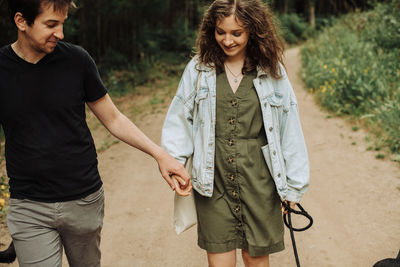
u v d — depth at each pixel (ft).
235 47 6.67
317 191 13.79
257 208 7.16
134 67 41.93
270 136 6.97
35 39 5.58
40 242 6.36
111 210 13.44
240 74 7.00
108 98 6.80
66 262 10.50
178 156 7.06
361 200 12.95
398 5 30.50
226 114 6.96
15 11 5.50
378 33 30.55
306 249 10.68
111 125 6.95
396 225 11.46
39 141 5.98
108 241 11.56
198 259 10.61
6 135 6.07
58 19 5.55
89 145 6.48
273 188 7.26
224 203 7.29
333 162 15.94
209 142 7.00
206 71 7.00
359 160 15.83
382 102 20.34
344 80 22.94
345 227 11.58
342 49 31.09
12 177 6.22
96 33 44.93
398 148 16.12
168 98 31.78
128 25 50.24
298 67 37.27
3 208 13.04
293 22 76.79
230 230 7.39
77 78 6.16
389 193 13.17
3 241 11.37
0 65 5.80
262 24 6.59
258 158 7.08
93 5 41.22
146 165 17.37
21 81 5.82
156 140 21.20
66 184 6.24
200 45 7.00
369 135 17.90
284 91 7.07
